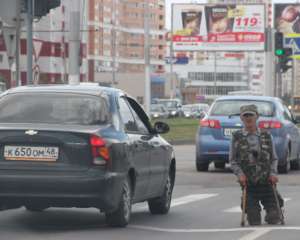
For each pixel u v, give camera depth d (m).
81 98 22.22
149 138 24.36
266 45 135.50
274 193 23.03
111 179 20.88
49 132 20.78
